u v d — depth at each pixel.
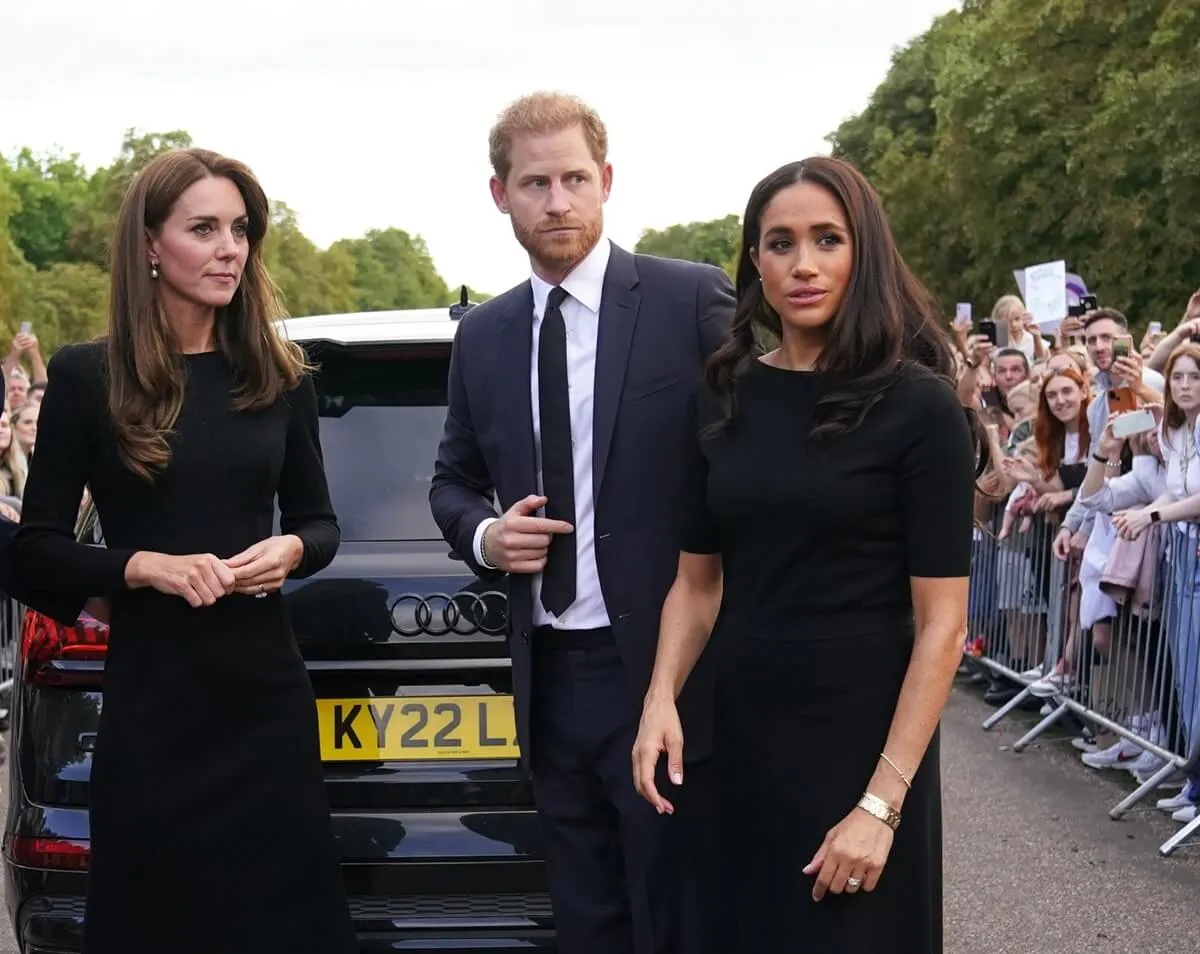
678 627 2.83
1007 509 7.85
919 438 2.46
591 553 3.16
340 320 4.23
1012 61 35.91
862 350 2.49
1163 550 6.01
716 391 2.66
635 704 3.11
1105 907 4.88
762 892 2.59
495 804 3.41
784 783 2.54
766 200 2.57
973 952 4.50
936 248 42.66
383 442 3.75
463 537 3.24
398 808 3.40
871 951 2.51
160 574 2.82
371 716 3.41
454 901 3.40
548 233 3.11
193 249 2.89
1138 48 34.75
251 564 2.87
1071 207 34.34
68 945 3.40
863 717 2.51
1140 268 31.09
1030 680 7.65
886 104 58.56
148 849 2.90
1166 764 6.02
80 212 86.69
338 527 3.21
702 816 3.14
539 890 3.40
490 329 3.30
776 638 2.55
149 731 2.90
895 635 2.52
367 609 3.40
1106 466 6.58
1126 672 6.38
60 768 3.42
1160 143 29.80
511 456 3.22
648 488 3.12
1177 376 6.04
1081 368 8.34
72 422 2.92
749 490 2.55
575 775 3.22
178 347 2.97
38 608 2.99
